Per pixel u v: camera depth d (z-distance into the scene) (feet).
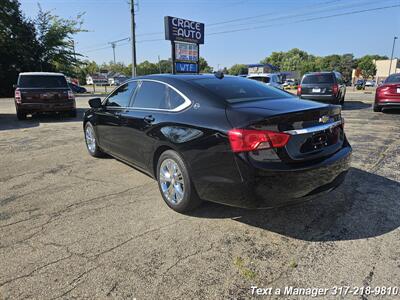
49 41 106.42
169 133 11.62
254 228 10.75
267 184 9.13
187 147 10.82
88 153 21.12
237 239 10.11
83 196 13.65
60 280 8.25
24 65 103.71
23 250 9.60
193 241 10.02
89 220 11.46
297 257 9.11
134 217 11.66
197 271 8.56
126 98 15.43
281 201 9.48
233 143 9.38
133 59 87.45
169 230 10.69
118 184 15.08
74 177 16.15
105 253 9.41
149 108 13.46
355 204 12.25
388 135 24.52
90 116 19.04
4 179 15.92
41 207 12.58
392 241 9.75
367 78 292.61
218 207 12.32
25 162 19.01
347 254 9.17
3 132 29.30
